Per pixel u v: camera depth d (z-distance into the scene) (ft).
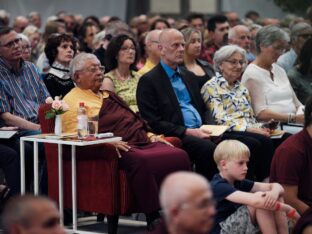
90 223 30.12
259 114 33.47
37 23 63.62
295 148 24.00
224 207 23.35
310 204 24.13
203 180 13.44
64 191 28.35
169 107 31.14
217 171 30.55
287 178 23.98
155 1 76.59
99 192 27.53
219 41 46.32
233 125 31.96
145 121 30.55
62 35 33.88
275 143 32.73
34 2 72.90
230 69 32.63
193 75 32.83
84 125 26.91
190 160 30.78
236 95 32.81
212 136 31.01
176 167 28.19
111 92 30.32
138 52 35.09
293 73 36.73
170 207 13.33
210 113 32.53
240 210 23.20
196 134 30.71
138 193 27.30
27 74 32.12
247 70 33.86
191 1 77.05
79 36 50.55
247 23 57.31
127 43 33.68
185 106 31.94
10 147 29.27
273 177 24.54
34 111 31.65
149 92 31.09
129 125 29.63
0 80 31.17
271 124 32.37
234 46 33.06
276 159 24.34
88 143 26.32
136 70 36.60
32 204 12.94
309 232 21.95
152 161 27.43
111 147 27.09
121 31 40.37
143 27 57.31
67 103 28.91
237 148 23.47
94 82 29.37
